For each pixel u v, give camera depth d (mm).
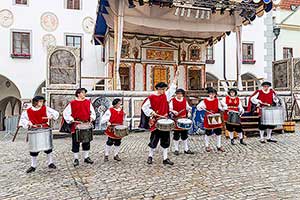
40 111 7004
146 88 17766
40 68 19984
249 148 8758
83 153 8078
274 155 7727
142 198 4961
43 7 20109
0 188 5801
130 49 17609
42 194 5363
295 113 15469
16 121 15289
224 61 22031
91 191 5379
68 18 20469
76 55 12820
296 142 9523
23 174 6707
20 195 5367
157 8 14672
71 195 5242
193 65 18781
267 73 22688
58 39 20266
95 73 20547
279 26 23750
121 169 6762
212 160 7383
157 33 17891
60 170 6906
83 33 20609
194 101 12180
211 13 14961
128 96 13414
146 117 7355
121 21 13414
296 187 5215
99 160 7703
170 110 8039
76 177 6250
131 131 13375
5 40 19531
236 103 9445
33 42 19906
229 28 16203
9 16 19625
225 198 4805
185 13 14664
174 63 18391
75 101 7445
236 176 5973
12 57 19562
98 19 16219
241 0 13672
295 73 15609
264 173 6125
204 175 6113
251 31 22578
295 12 24266
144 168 6797
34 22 19953
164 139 7129
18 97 22188
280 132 11570
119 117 7656
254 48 22562
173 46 18391
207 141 8594
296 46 24250
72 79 12766
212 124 8445
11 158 8477
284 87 16000
